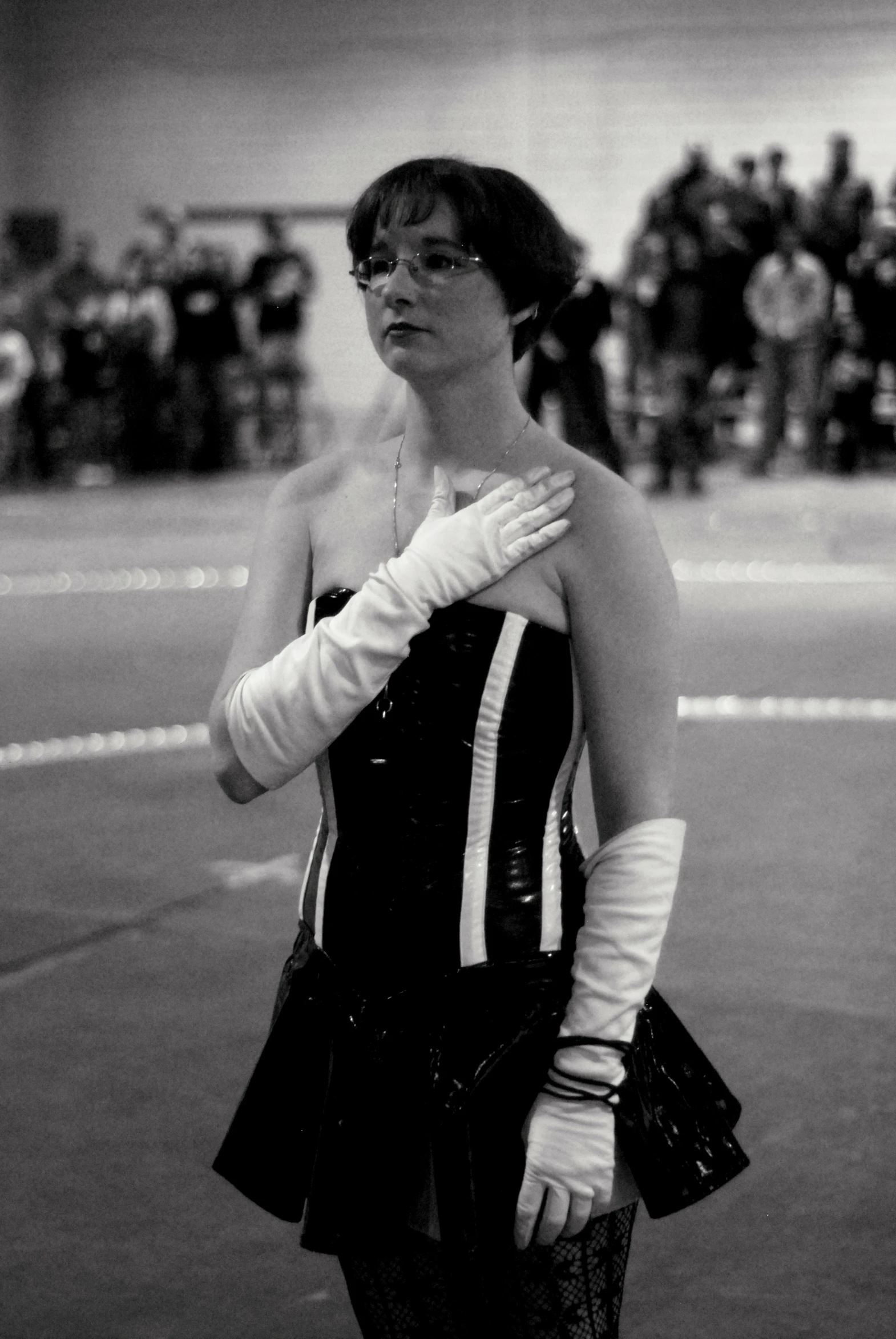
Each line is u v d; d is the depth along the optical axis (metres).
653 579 3.08
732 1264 5.11
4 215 39.34
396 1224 3.07
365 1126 3.08
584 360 21.73
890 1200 5.43
